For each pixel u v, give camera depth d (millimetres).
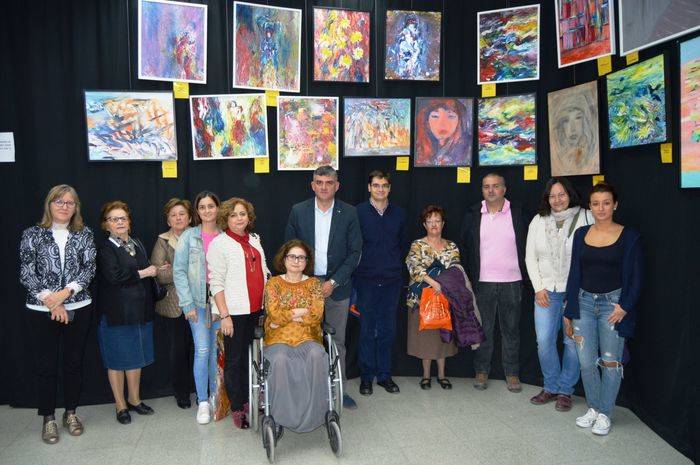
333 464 3084
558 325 3982
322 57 4336
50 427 3439
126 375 3830
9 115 3898
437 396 4219
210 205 3664
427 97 4504
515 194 4539
